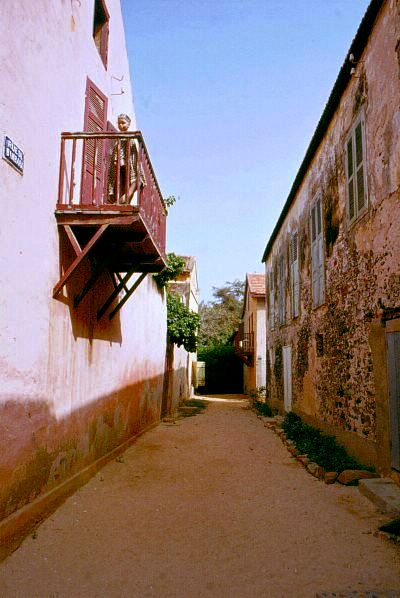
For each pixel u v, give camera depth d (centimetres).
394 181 634
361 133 764
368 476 689
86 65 753
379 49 684
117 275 914
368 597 365
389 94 648
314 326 1128
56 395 600
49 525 522
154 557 450
